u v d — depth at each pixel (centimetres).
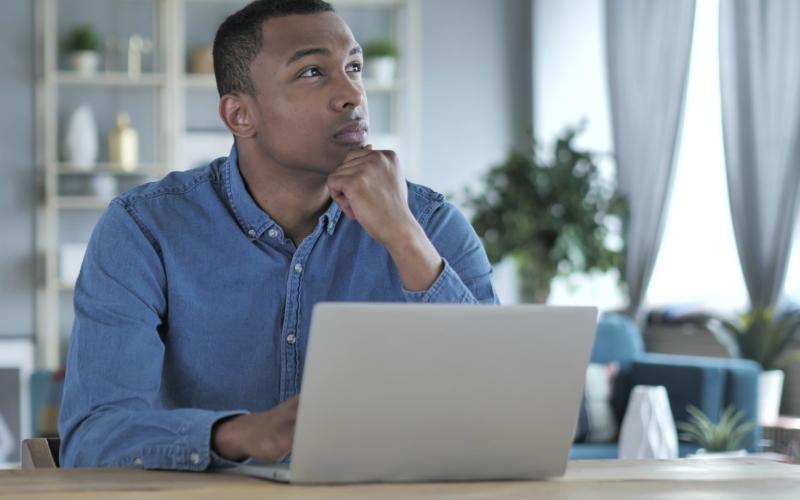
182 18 796
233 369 188
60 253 771
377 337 128
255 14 188
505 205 773
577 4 853
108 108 792
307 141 185
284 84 184
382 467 135
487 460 140
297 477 132
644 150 780
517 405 138
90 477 139
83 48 770
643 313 781
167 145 780
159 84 782
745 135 704
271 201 193
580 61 854
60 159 780
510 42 873
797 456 222
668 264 796
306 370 127
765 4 696
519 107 873
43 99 776
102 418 163
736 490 133
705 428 573
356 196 173
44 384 602
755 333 696
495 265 782
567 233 759
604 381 657
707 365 619
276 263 191
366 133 187
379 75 820
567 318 137
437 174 862
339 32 186
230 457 146
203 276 188
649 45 779
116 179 786
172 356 188
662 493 130
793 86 684
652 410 445
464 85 867
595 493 129
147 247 186
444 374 133
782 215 689
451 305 131
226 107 192
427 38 862
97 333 177
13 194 777
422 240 174
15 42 777
